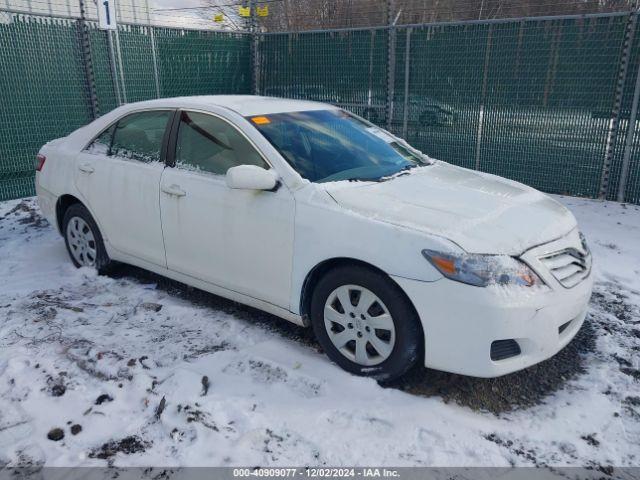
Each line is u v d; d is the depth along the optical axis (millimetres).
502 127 7793
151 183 4223
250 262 3713
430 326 3000
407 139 8695
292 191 3510
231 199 3740
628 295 4602
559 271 3186
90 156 4754
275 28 10883
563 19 6992
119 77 8461
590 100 7070
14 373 3346
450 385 3299
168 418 2963
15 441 2816
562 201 7297
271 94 10234
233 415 2996
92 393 3174
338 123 4379
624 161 6984
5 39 7156
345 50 9039
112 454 2734
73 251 5105
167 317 4145
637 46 6594
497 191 3834
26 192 7676
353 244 3184
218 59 9812
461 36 7840
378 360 3250
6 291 4609
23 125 7488
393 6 8438
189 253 4090
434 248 2971
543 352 3053
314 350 3666
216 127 4012
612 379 3387
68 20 7762
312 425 2932
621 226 6285
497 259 2967
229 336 3861
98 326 3990
